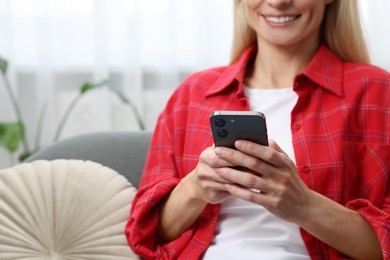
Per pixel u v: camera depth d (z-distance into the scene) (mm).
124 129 2721
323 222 1233
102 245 1428
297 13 1352
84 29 2686
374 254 1278
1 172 1514
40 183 1484
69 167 1516
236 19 1548
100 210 1455
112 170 1540
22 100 2707
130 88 2682
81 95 2596
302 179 1306
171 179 1408
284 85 1433
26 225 1440
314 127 1339
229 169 1176
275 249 1288
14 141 2371
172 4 2652
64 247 1436
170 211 1386
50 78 2676
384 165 1316
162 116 1508
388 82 1377
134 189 1516
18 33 2666
